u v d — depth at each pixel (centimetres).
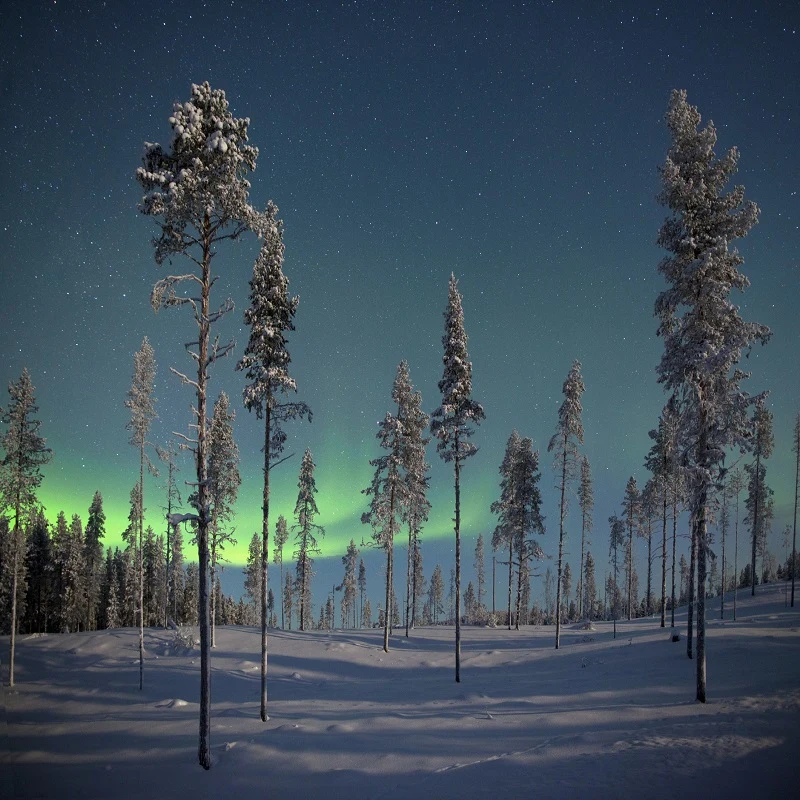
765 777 1016
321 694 2425
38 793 1313
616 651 2903
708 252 1805
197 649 3628
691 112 1877
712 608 5431
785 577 7731
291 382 1998
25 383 3356
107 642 3934
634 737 1309
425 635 4325
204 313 1505
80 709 2406
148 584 6125
